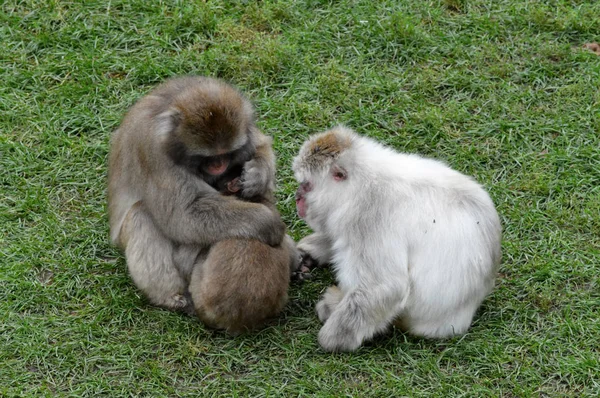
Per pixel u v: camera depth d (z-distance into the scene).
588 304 10.01
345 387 8.98
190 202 9.56
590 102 12.79
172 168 9.50
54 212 11.27
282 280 9.55
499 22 14.11
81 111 12.57
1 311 9.84
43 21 13.80
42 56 13.43
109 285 10.29
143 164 9.71
